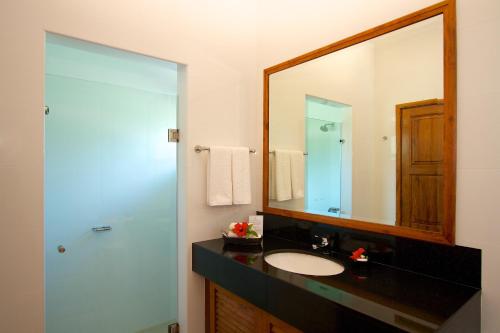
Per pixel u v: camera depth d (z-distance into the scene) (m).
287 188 1.89
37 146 1.32
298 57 1.80
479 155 1.11
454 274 1.16
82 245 2.33
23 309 1.29
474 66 1.12
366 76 1.47
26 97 1.30
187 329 1.78
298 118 1.83
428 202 1.25
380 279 1.21
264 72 2.03
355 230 1.49
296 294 1.12
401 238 1.32
